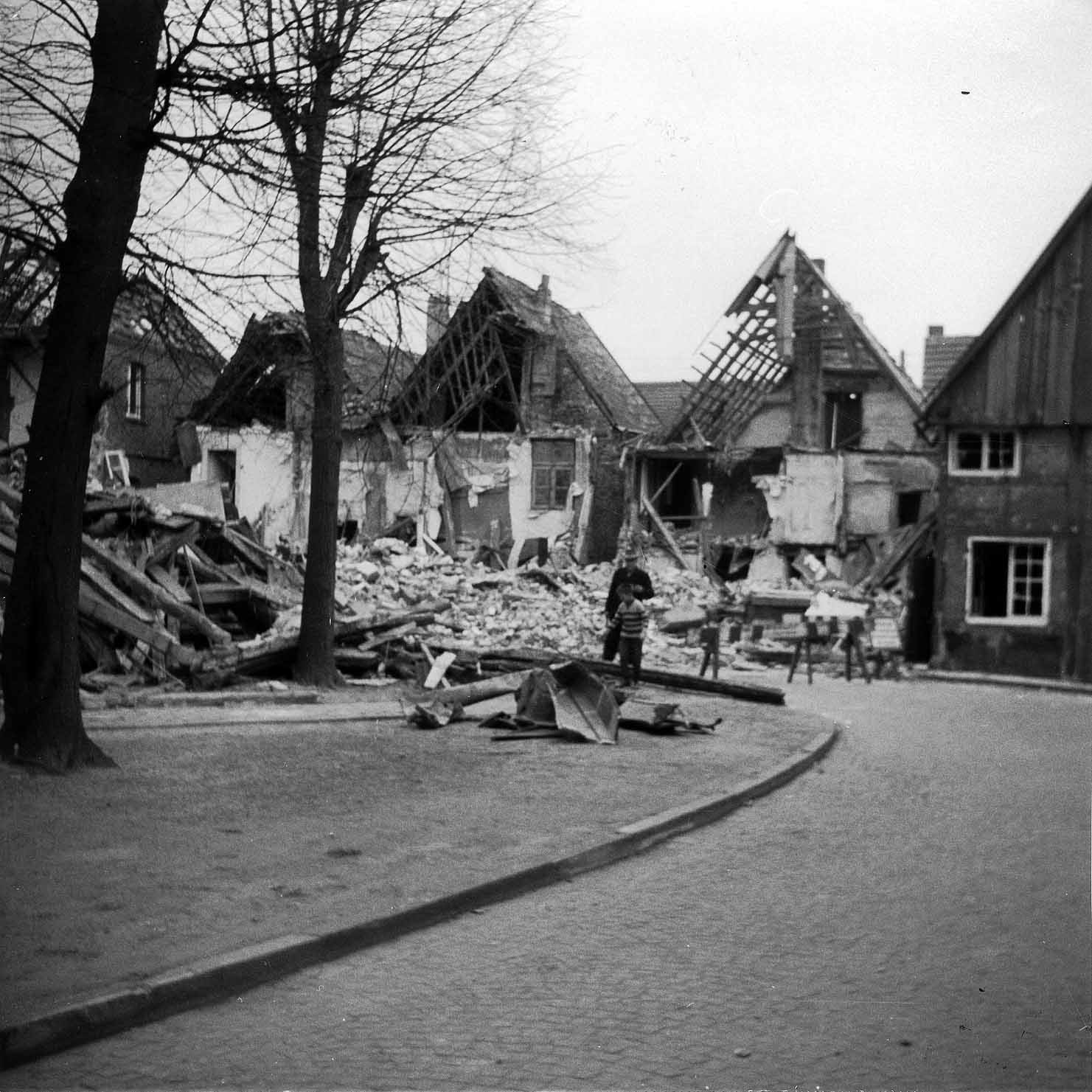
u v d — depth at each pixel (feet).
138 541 63.21
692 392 142.00
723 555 142.82
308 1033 17.34
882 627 100.37
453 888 24.02
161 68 35.55
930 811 36.68
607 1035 17.69
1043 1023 18.86
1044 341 100.22
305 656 60.08
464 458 139.23
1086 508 99.86
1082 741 56.08
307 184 38.86
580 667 49.42
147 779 34.24
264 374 50.93
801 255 142.31
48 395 34.71
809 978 20.67
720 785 37.83
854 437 143.84
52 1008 16.62
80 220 34.37
